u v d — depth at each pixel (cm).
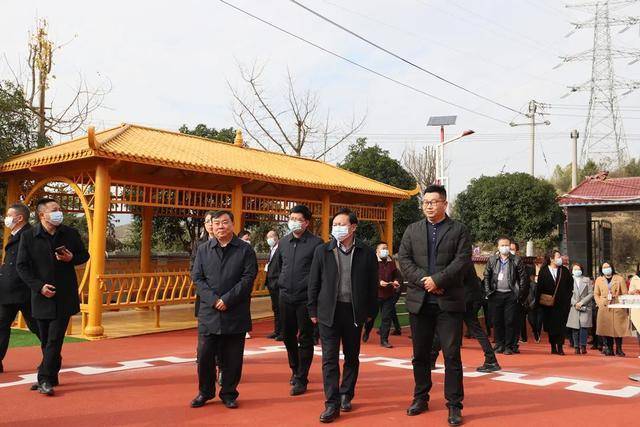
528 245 2338
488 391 641
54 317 588
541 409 557
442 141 1919
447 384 507
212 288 548
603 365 861
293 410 543
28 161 1102
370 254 561
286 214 1433
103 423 494
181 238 2048
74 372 718
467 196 3081
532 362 875
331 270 545
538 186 2891
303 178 1382
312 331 617
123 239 2398
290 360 640
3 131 1323
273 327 1249
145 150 1100
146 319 1295
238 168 1220
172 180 1325
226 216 559
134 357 838
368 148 2561
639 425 502
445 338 511
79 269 1352
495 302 970
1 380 663
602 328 1041
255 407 554
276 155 1664
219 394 557
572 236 1509
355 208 1620
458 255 510
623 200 1417
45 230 593
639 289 1074
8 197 1212
